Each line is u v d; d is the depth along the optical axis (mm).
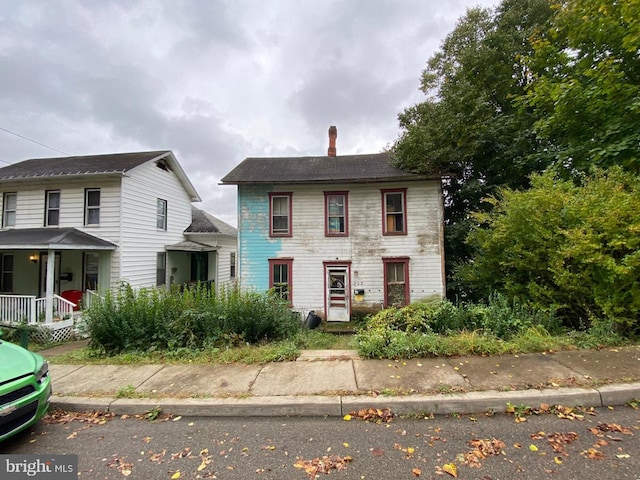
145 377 4398
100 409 3600
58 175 11594
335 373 4258
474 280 8508
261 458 2680
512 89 12633
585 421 3084
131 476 2482
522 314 6055
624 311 5355
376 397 3518
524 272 7070
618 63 7273
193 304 6648
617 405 3373
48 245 9594
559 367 4109
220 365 4797
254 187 12867
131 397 3752
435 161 12398
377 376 4090
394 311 6867
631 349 4664
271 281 12703
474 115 11898
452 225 12734
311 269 12641
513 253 7172
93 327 6039
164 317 6246
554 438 2818
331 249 12625
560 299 6281
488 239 7805
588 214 5793
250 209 12852
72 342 9492
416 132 12562
